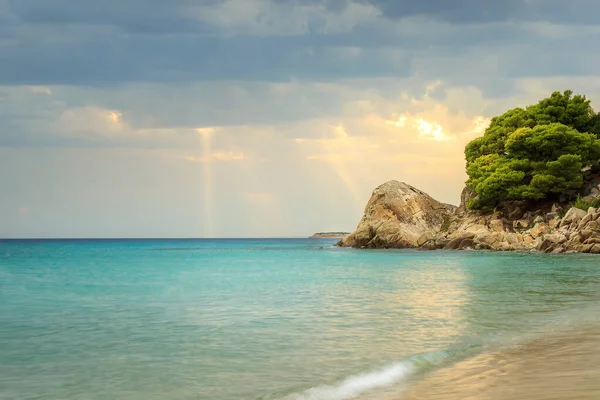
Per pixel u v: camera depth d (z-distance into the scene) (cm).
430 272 4238
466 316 1923
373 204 10638
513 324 1742
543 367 1130
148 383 1091
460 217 10012
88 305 2350
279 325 1761
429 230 10100
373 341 1479
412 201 10406
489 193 9119
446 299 2453
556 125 8825
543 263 5200
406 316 1931
